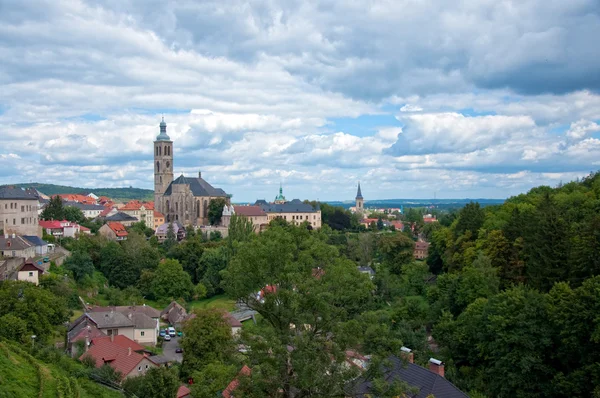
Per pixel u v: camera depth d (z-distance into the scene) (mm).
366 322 57875
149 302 177625
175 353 122312
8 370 72188
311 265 59031
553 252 111688
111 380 86375
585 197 153500
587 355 77375
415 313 125062
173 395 81250
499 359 88375
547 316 85500
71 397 69125
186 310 169500
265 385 51625
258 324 61688
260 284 59719
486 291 114438
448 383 66625
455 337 101938
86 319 121812
